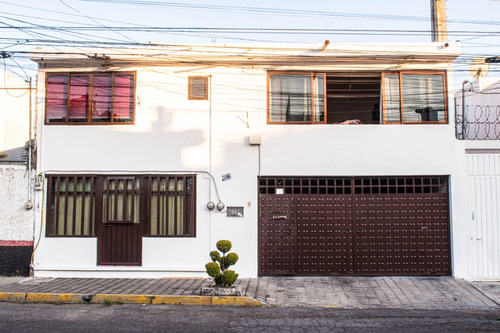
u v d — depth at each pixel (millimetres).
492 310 8398
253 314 7949
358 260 10828
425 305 8680
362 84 12172
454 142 10977
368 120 13602
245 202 10961
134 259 10906
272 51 11094
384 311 8258
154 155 11086
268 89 11195
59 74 11266
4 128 13219
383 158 10969
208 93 11172
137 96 11148
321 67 11195
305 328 7078
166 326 7098
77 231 11039
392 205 10961
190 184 11086
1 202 11055
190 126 11133
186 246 10891
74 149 11109
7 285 9891
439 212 10930
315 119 11195
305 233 10938
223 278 9047
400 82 11195
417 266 10781
